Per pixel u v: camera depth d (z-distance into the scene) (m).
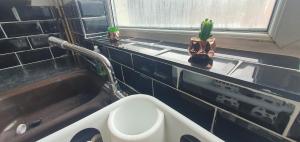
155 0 0.62
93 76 0.82
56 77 0.82
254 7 0.38
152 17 0.66
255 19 0.39
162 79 0.48
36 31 0.93
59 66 0.97
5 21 0.82
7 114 0.70
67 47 0.62
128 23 0.80
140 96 0.44
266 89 0.26
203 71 0.35
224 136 0.38
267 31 0.37
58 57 1.05
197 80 0.38
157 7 0.62
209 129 0.40
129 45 0.62
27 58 0.95
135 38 0.75
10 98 0.70
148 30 0.68
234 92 0.31
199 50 0.39
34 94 0.76
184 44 0.56
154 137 0.35
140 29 0.72
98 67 0.76
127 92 0.70
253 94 0.29
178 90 0.44
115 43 0.67
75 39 1.00
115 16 0.85
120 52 0.62
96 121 0.40
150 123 0.43
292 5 0.30
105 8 0.84
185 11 0.53
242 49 0.43
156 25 0.66
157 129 0.35
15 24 0.85
